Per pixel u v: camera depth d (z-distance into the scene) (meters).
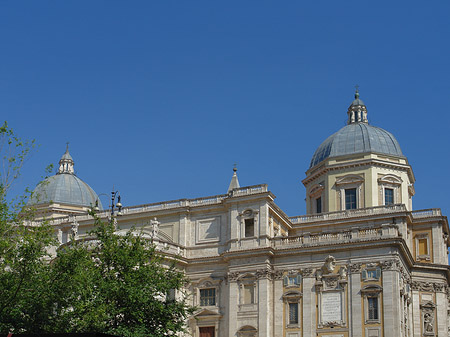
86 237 84.44
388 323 71.06
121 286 54.22
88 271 55.16
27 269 52.00
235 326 76.69
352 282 73.94
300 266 77.00
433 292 82.69
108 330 52.53
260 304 76.06
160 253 76.12
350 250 75.06
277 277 77.75
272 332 76.19
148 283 56.19
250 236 79.44
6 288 51.41
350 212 85.44
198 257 81.75
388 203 89.19
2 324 49.78
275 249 77.94
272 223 81.50
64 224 90.94
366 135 92.50
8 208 53.59
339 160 91.31
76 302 53.12
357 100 100.31
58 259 55.78
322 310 74.69
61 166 112.81
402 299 74.94
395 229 74.00
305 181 95.25
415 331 80.81
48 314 51.72
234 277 78.25
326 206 90.25
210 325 78.81
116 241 58.12
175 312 57.03
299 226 87.06
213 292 80.44
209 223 83.12
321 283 75.38
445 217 85.94
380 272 73.00
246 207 80.12
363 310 72.75
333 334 73.44
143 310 54.97
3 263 52.97
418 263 82.00
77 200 106.62
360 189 88.81
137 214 86.19
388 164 89.56
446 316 82.38
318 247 76.19
